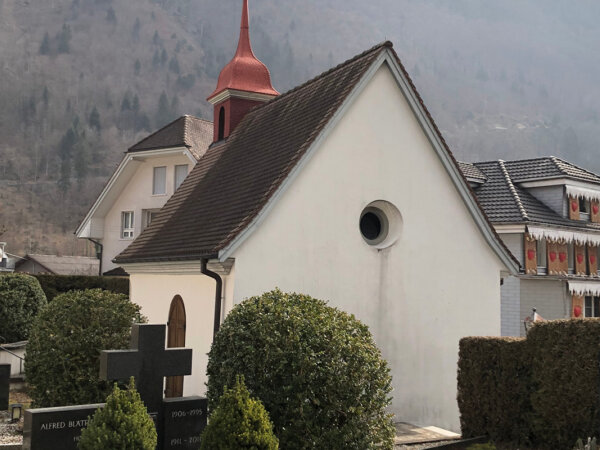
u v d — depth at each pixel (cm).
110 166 9944
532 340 1039
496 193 2997
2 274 2148
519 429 1050
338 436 833
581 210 3216
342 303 1307
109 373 880
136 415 744
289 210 1259
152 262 1503
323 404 837
